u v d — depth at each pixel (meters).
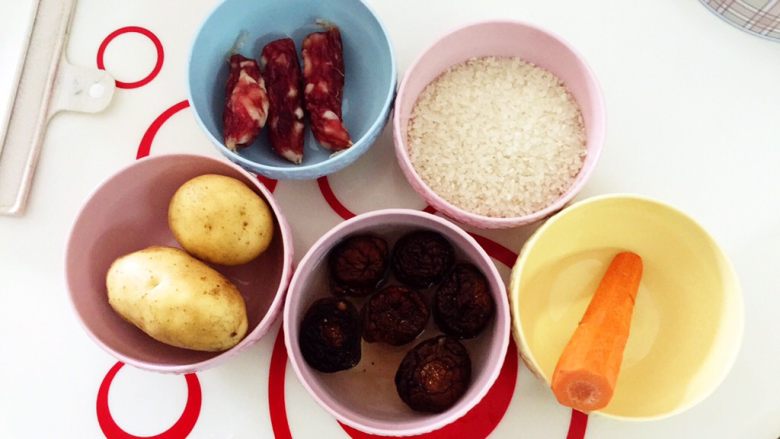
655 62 0.37
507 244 0.35
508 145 0.35
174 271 0.29
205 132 0.32
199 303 0.29
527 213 0.34
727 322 0.31
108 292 0.30
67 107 0.36
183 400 0.33
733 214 0.35
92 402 0.33
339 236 0.32
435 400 0.30
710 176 0.35
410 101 0.35
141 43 0.37
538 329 0.34
